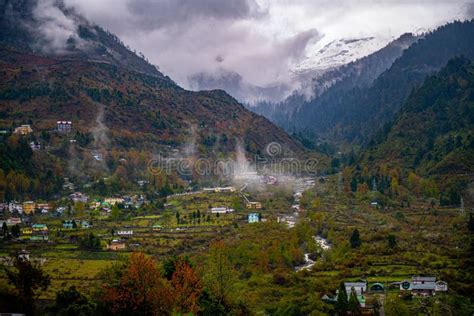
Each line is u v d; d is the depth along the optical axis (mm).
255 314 137125
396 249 188750
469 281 155250
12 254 194000
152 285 107250
